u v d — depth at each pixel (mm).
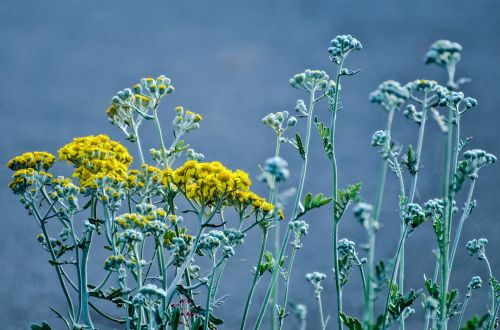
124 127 4484
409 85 3652
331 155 3850
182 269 3703
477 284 4113
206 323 3605
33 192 3934
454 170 3680
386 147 2615
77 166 4047
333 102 3961
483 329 3484
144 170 4000
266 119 4238
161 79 4445
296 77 4117
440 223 3422
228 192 3732
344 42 4004
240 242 3867
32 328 3668
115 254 3689
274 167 2535
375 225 2512
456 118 3682
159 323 3598
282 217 3826
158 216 3811
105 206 3809
